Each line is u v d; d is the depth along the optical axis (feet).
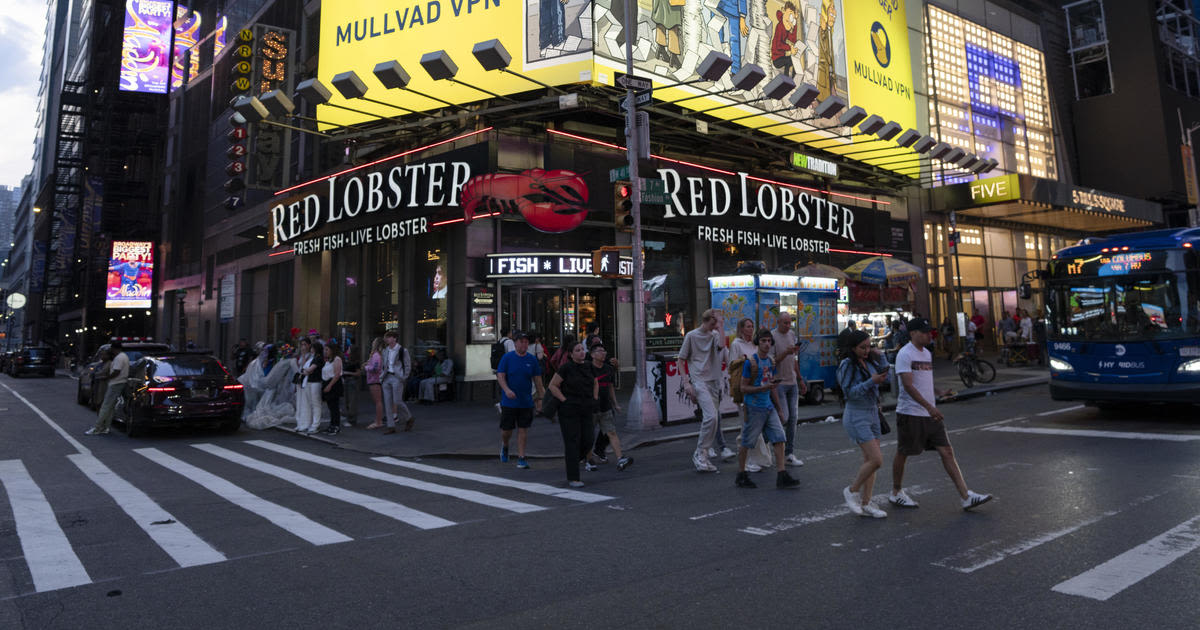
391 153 63.67
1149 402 34.37
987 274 100.58
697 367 27.35
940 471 24.34
